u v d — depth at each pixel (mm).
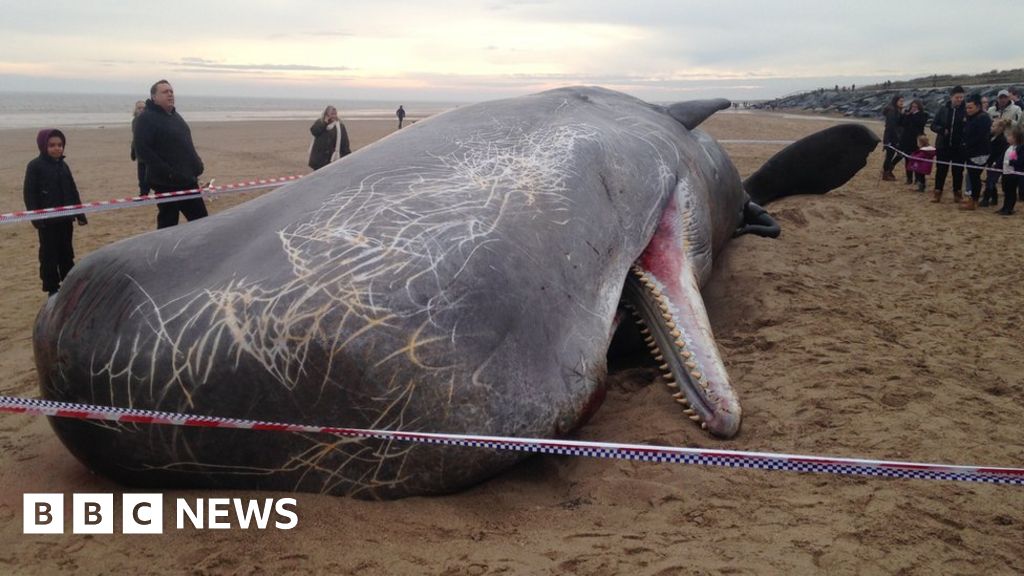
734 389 5094
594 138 5688
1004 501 4012
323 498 4008
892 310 7371
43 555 3684
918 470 3643
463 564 3469
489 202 4652
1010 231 11133
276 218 4488
